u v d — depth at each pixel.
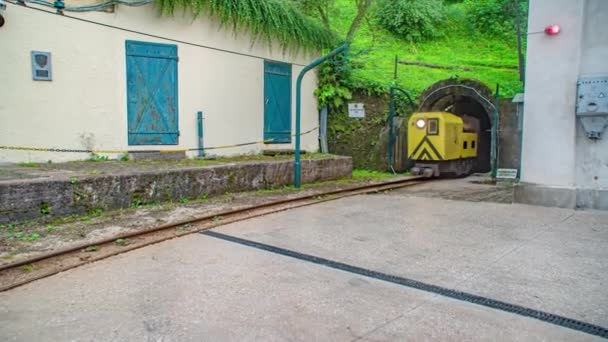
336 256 5.75
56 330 3.72
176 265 5.37
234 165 10.06
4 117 8.73
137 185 8.23
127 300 4.33
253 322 3.87
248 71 12.59
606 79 8.17
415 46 24.02
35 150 8.97
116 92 10.12
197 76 11.43
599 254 5.82
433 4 25.48
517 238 6.62
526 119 9.14
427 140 14.67
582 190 8.66
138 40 10.38
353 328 3.76
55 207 7.10
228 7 11.58
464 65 21.28
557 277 4.99
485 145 19.06
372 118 16.20
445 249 6.07
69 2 9.34
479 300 4.36
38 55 9.02
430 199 10.29
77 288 4.64
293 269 5.25
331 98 15.49
